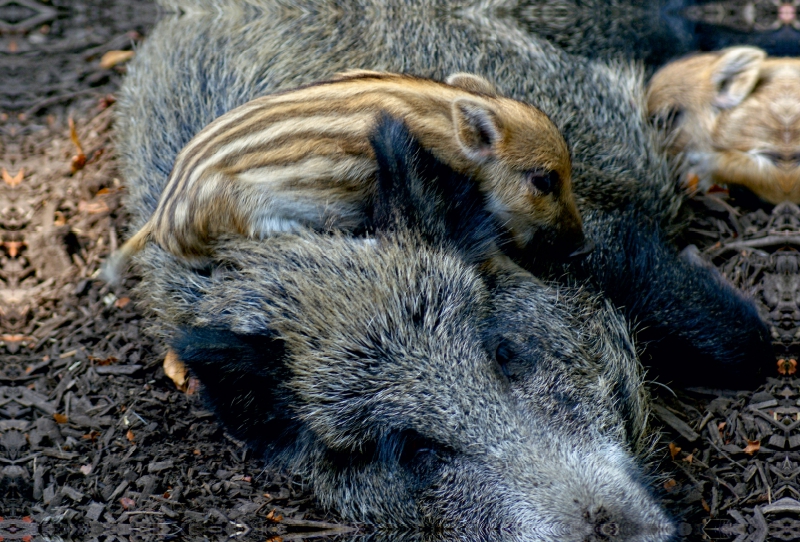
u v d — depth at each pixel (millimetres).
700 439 6469
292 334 5441
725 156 8422
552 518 4984
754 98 8414
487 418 5223
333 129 6359
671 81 8891
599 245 7137
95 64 10398
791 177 8156
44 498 6441
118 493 6445
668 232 7984
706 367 6988
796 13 10148
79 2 11258
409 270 5508
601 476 5164
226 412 5699
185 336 5562
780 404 6676
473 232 5844
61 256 8305
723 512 5922
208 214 6191
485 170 6551
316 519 6121
